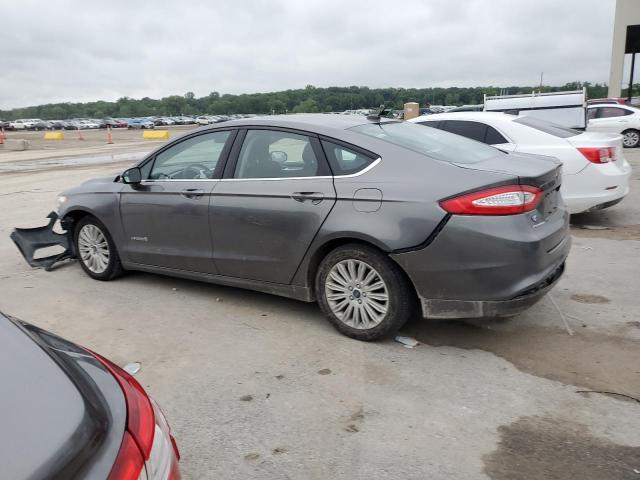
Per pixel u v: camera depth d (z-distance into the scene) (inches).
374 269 150.2
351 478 102.5
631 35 1234.6
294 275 166.2
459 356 148.3
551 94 403.5
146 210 196.7
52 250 282.0
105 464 55.2
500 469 103.4
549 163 160.9
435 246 139.7
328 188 155.5
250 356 152.5
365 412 123.5
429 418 120.3
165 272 201.0
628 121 681.6
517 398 127.0
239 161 176.6
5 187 525.3
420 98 1395.2
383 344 156.7
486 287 137.9
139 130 2812.5
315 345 157.6
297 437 115.3
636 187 407.8
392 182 147.0
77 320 183.2
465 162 152.9
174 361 151.4
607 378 134.5
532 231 139.1
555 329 162.7
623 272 213.2
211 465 107.5
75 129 3238.2
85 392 64.1
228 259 178.4
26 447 53.8
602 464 104.0
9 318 80.1
